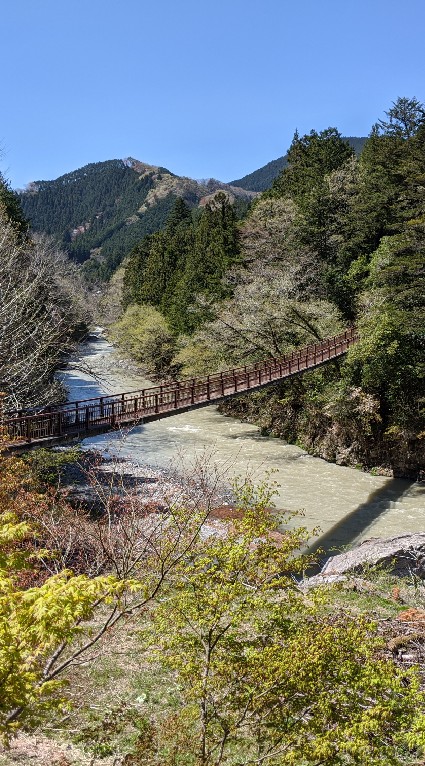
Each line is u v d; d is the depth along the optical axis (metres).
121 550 10.05
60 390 22.62
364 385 26.91
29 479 11.27
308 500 20.89
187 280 53.34
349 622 5.64
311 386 30.42
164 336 47.41
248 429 31.81
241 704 4.93
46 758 6.21
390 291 27.22
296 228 40.31
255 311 33.41
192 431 30.88
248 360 34.91
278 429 30.42
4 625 3.99
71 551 10.32
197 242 59.12
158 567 7.49
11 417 15.47
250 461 25.47
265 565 5.62
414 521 19.02
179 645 5.59
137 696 7.64
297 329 33.53
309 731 4.82
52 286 27.38
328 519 19.05
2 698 3.95
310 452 27.36
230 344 34.78
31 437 15.48
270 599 7.04
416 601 10.89
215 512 13.39
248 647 5.18
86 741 6.52
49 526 10.24
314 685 4.64
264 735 5.10
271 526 5.98
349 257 37.16
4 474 10.12
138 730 6.90
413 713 4.83
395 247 26.97
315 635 4.94
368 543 13.80
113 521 11.82
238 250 50.28
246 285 37.66
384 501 21.08
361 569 12.52
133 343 49.25
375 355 25.89
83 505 16.34
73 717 7.09
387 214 35.06
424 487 23.02
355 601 10.50
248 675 5.09
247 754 5.75
